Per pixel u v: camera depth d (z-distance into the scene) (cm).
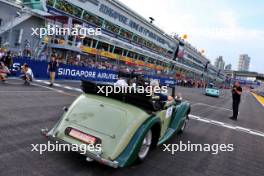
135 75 755
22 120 538
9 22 2088
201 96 2411
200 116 1033
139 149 349
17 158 355
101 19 3447
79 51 2108
